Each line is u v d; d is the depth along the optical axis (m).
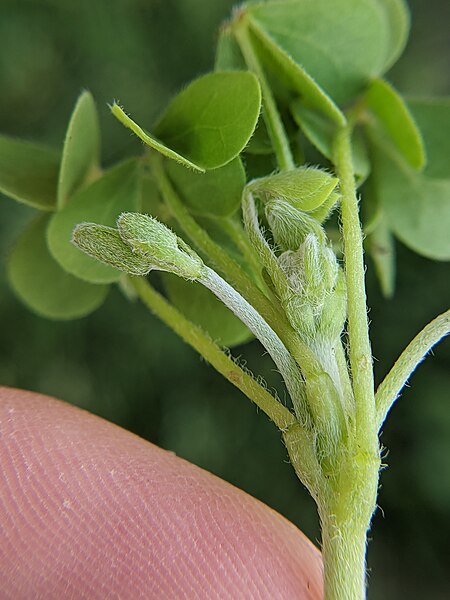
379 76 0.06
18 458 0.05
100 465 0.05
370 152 0.06
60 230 0.05
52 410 0.06
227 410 0.14
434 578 0.14
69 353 0.15
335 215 0.06
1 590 0.05
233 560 0.05
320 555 0.05
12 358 0.14
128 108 0.14
